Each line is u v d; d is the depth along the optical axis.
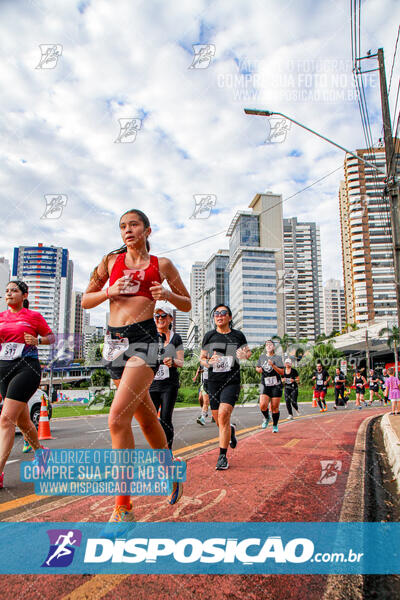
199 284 83.38
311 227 148.75
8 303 3.12
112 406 1.88
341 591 1.41
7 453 2.96
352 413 11.07
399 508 2.24
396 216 7.91
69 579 1.50
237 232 71.19
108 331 2.01
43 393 6.68
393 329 39.41
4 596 1.37
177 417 10.28
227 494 2.52
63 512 2.26
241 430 6.44
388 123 8.00
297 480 2.87
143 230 2.07
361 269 80.62
